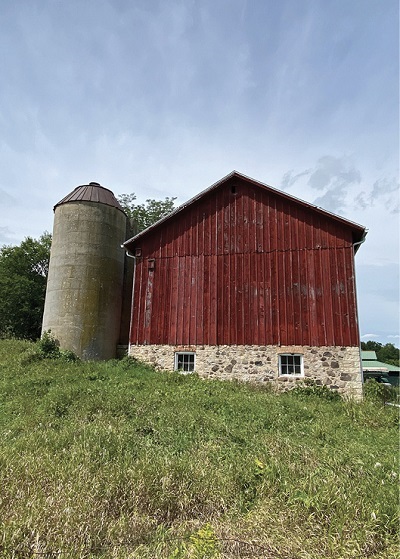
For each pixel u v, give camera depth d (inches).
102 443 239.0
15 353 637.9
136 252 601.9
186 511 171.0
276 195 567.8
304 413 352.8
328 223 540.1
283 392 488.1
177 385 454.9
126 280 727.1
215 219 583.2
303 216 550.9
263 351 518.6
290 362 515.5
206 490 183.0
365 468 208.2
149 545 147.3
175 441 262.1
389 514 157.5
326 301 515.2
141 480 183.0
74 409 331.6
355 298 508.1
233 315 540.4
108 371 508.4
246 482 195.0
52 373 482.0
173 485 184.4
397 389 655.8
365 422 347.3
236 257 560.7
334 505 162.4
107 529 151.9
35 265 1267.2
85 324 622.5
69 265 639.8
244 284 547.5
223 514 170.7
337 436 285.7
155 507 171.6
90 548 140.2
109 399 354.0
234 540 141.3
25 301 1153.4
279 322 522.6
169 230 598.5
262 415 328.5
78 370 501.4
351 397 449.7
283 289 532.4
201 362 535.5
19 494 165.6
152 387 425.4
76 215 659.4
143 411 324.5
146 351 558.6
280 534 147.1
